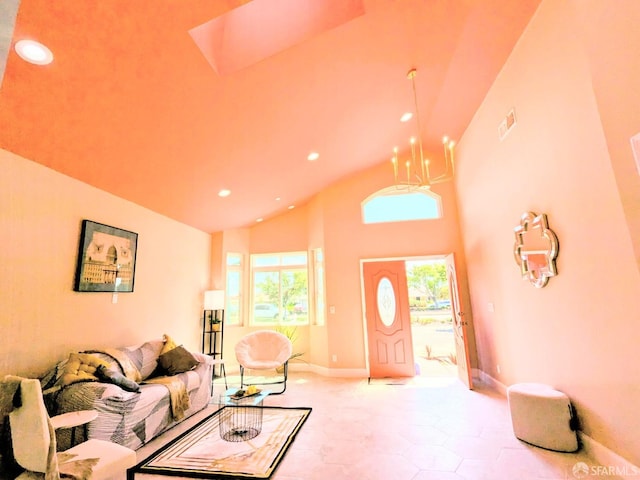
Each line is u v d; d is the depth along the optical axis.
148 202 4.12
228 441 2.94
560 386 2.84
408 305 5.56
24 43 1.79
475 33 3.03
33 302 2.72
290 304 6.43
